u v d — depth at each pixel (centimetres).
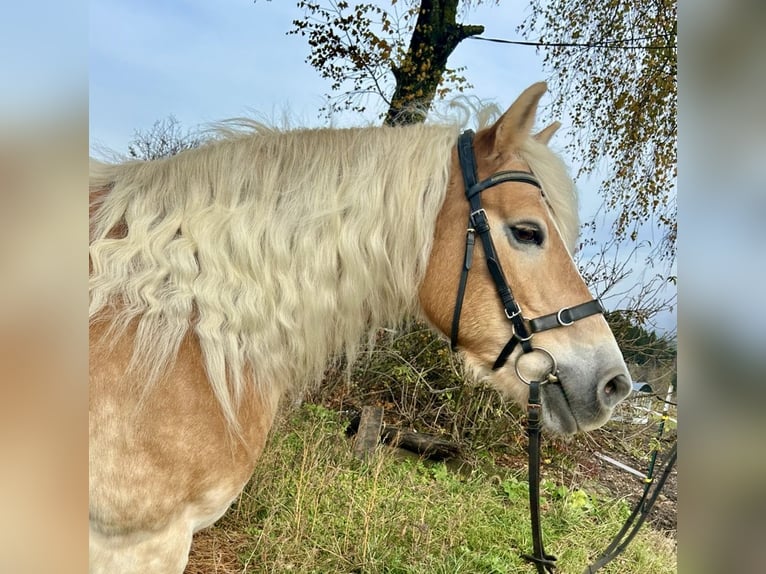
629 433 500
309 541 256
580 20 673
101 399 119
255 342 136
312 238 141
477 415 422
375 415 382
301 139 153
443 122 175
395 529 273
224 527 271
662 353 477
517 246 151
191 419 126
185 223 134
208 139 158
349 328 153
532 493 153
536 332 151
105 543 125
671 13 606
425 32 585
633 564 295
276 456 309
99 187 140
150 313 124
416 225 152
